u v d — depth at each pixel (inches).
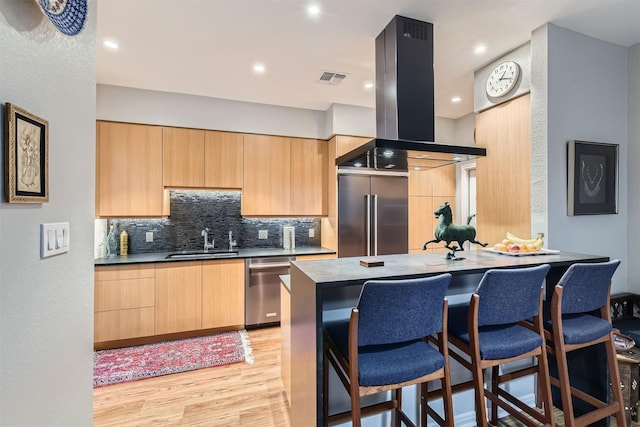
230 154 140.5
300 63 107.2
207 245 147.9
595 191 93.5
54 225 39.1
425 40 83.4
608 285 65.9
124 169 126.1
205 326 126.3
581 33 92.1
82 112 46.5
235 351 112.8
